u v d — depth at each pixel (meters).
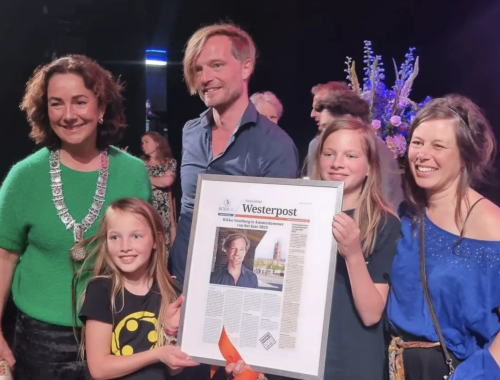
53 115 2.12
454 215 1.89
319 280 1.88
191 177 2.53
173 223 4.97
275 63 7.59
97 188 2.23
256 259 1.95
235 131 2.41
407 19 6.96
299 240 1.92
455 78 7.03
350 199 2.11
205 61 2.36
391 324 1.96
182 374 2.35
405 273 1.93
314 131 7.83
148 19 6.93
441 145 1.84
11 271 2.28
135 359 1.97
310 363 1.86
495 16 6.57
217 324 1.96
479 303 1.78
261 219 1.97
